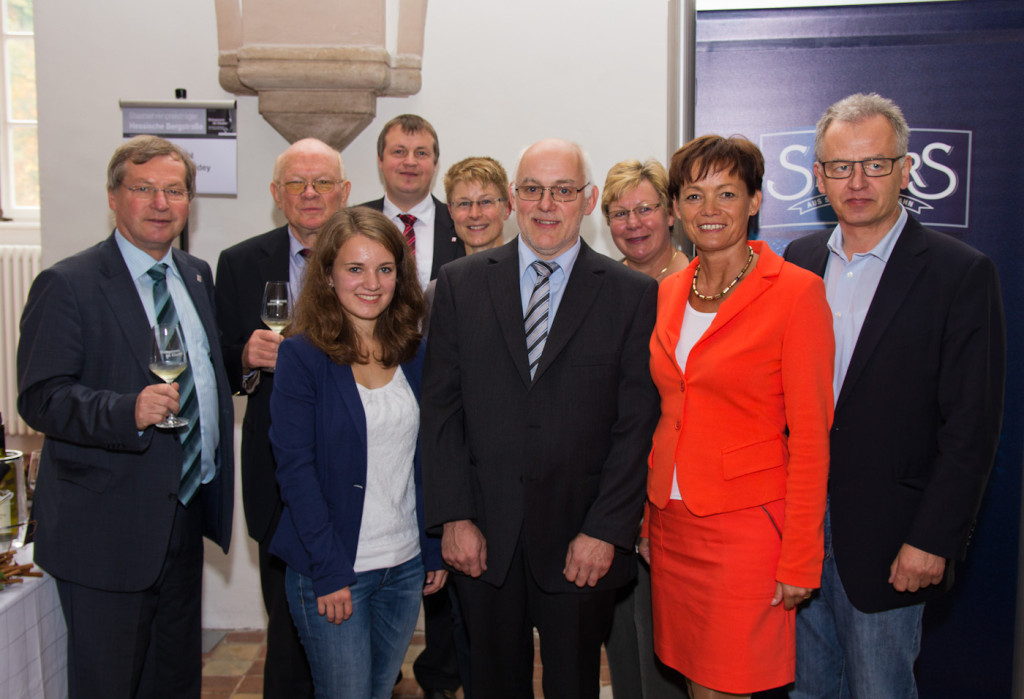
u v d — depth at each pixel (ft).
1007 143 8.21
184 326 6.62
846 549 5.83
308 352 5.74
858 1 8.45
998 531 8.30
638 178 7.43
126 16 10.35
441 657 8.71
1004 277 8.29
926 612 8.49
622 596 7.24
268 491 7.45
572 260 6.07
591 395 5.78
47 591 6.38
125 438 5.70
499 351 5.89
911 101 8.38
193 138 10.42
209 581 10.96
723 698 5.61
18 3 14.30
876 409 5.74
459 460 5.92
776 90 8.71
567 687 5.84
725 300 5.58
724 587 5.48
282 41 9.85
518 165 6.08
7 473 6.73
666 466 5.77
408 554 5.96
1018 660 7.80
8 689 5.79
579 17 10.35
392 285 5.82
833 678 6.50
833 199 5.89
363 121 10.23
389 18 10.23
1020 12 8.12
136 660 6.20
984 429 5.46
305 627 5.72
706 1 8.80
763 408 5.49
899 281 5.79
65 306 5.90
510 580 5.90
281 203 7.90
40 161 10.53
